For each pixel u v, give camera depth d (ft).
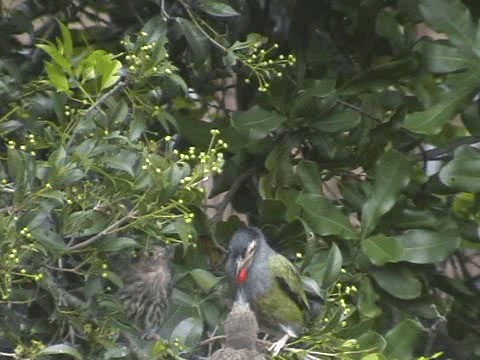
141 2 44.55
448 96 40.98
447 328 43.93
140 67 34.94
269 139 43.32
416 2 42.47
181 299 38.83
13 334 35.01
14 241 32.76
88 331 34.83
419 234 40.96
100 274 34.96
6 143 36.81
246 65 40.93
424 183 43.32
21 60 43.32
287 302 40.19
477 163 40.47
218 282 38.88
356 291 39.73
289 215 41.57
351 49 44.62
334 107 42.19
